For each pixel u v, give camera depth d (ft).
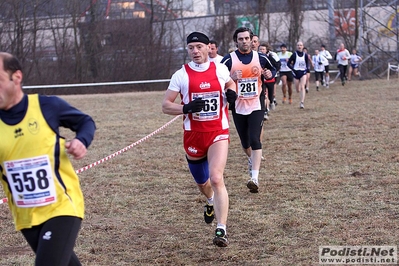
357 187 23.11
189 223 19.74
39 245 10.44
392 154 29.53
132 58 107.86
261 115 23.76
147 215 20.93
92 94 95.71
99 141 39.96
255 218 19.57
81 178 27.66
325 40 123.85
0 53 10.50
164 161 31.42
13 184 10.71
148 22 110.83
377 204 20.38
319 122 44.09
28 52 105.50
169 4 118.62
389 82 90.99
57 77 104.63
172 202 22.62
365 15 115.14
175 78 17.40
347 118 45.73
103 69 108.06
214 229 18.90
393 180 23.81
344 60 87.35
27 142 10.48
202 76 17.28
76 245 17.75
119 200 23.16
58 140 10.76
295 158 30.17
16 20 104.01
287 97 70.18
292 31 122.62
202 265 15.58
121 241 18.06
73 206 10.89
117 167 30.14
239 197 22.71
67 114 10.87
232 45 116.88
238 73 23.18
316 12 132.67
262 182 25.03
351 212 19.49
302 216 19.44
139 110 62.08
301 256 15.66
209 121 17.26
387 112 48.52
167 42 113.60
